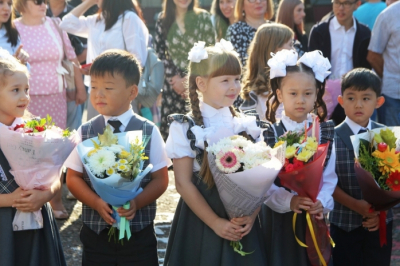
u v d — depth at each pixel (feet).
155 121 31.42
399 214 22.13
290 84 14.26
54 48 22.59
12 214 13.04
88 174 12.90
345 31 26.11
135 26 23.12
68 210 21.79
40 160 12.73
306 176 12.96
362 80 15.65
